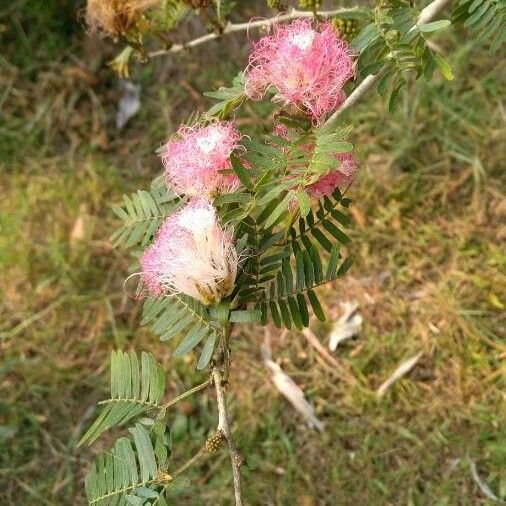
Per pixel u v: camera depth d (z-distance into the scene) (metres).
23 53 3.02
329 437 2.29
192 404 2.37
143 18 1.48
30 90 2.98
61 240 2.72
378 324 2.43
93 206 2.78
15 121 2.94
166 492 1.01
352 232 2.55
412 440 2.25
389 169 2.64
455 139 2.65
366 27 1.12
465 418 2.25
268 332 2.46
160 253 1.11
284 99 1.11
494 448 2.18
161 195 1.31
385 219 2.56
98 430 1.07
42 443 2.41
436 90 2.71
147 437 1.04
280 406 2.35
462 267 2.47
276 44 1.11
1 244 2.72
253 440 2.31
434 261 2.50
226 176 1.13
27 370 2.52
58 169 2.87
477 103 2.69
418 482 2.20
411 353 2.37
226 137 1.14
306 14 1.31
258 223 1.10
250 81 1.17
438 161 2.64
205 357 1.08
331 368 2.38
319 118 1.09
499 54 2.73
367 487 2.21
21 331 2.59
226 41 2.92
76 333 2.57
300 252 1.12
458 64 2.73
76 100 2.96
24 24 3.04
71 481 2.34
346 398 2.33
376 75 1.14
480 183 2.58
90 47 3.00
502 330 2.35
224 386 1.09
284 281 1.12
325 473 2.25
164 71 2.96
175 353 1.10
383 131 2.69
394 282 2.48
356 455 2.26
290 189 1.04
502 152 2.62
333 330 2.43
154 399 1.09
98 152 2.89
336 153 1.03
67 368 2.51
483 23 1.18
